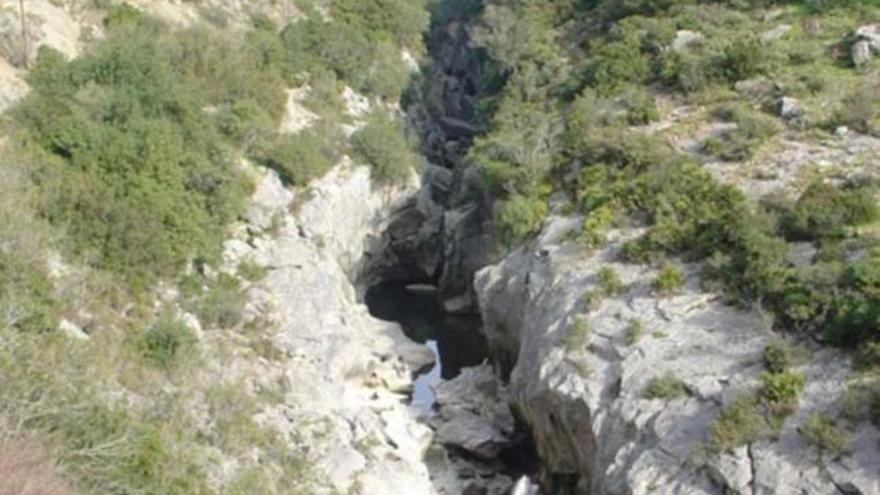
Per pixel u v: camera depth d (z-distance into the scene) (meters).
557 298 33.59
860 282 26.55
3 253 28.27
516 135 45.53
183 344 31.31
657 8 53.94
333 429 31.62
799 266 29.22
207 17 54.88
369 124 55.19
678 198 34.88
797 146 37.03
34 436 19.48
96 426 22.50
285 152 47.31
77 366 25.45
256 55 53.31
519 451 36.16
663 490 24.19
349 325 40.47
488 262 46.78
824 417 23.41
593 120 42.91
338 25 60.78
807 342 26.58
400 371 42.78
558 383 30.02
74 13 46.78
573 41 57.56
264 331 36.25
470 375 42.31
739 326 28.34
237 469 26.84
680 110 43.00
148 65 42.44
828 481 22.22
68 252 32.47
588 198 37.72
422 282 58.31
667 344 28.69
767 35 47.44
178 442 25.89
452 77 74.69
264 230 43.06
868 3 48.44
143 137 38.00
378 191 54.22
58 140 35.94
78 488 19.52
